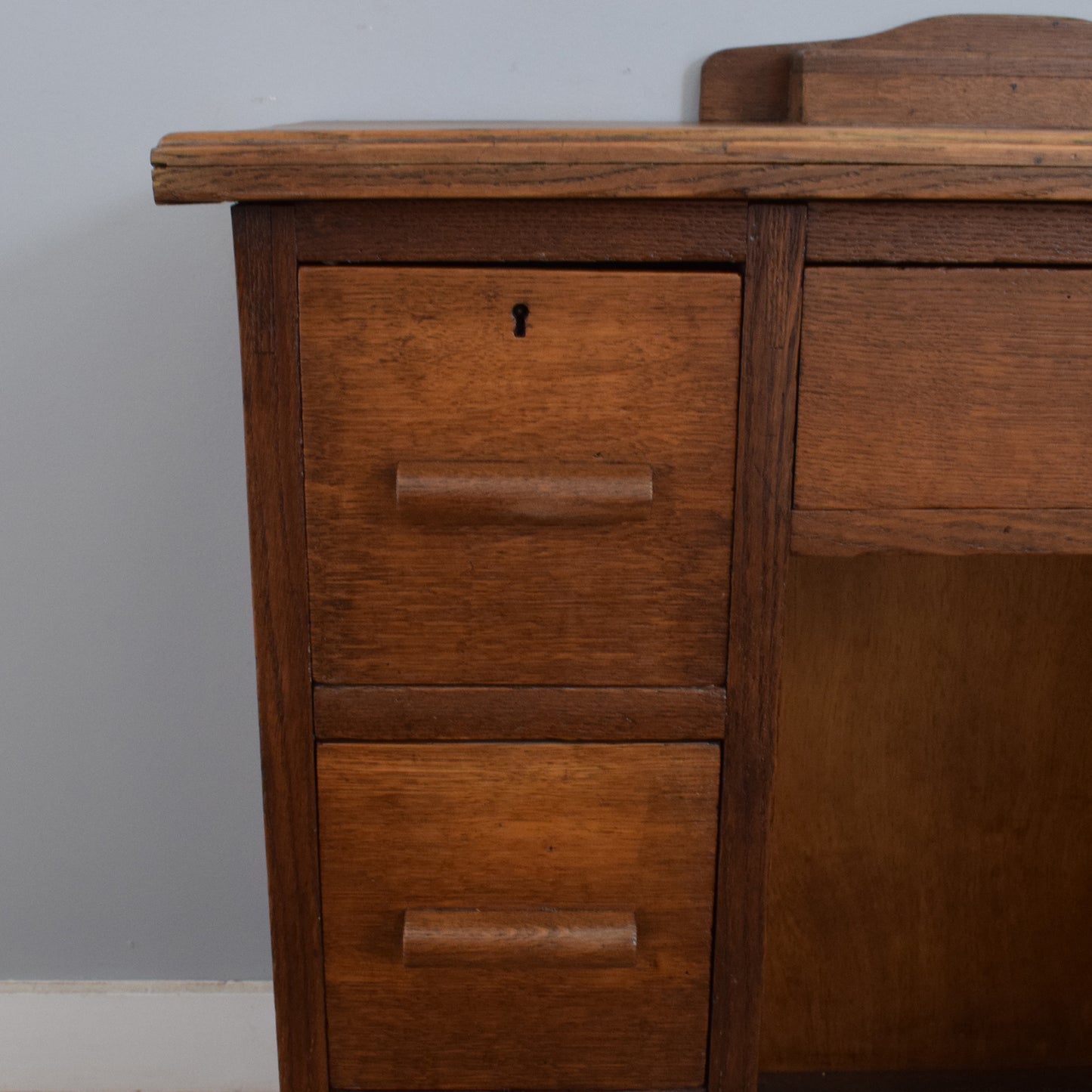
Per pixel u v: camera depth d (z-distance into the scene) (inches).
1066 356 20.8
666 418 21.0
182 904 40.8
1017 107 30.6
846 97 30.6
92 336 35.9
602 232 20.1
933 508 21.6
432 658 22.1
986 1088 39.4
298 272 20.1
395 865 23.1
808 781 38.4
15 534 37.5
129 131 34.4
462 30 33.8
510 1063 24.2
